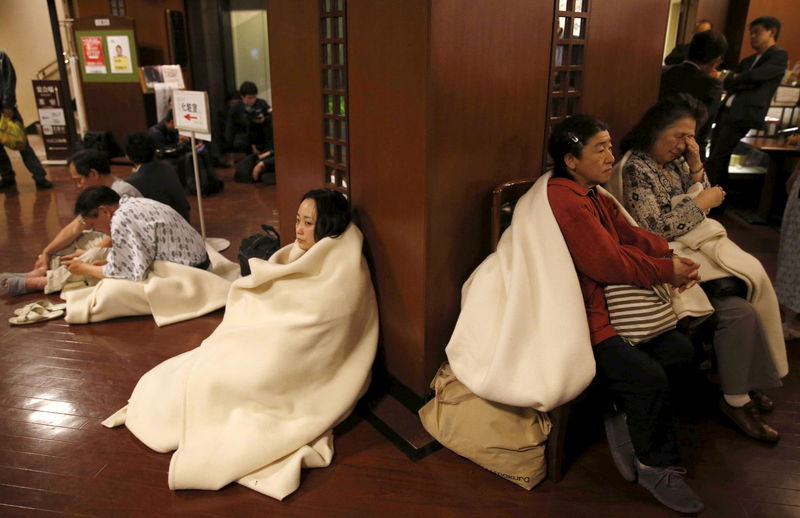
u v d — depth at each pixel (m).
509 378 1.95
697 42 3.98
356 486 2.12
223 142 8.68
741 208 5.61
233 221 5.43
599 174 2.04
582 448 2.33
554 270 1.95
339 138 2.66
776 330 2.36
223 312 3.51
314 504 2.03
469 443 2.17
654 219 2.34
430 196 2.17
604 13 2.50
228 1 8.38
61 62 7.73
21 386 2.73
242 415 2.25
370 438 2.38
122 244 3.30
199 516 1.98
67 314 3.31
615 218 2.24
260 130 7.34
